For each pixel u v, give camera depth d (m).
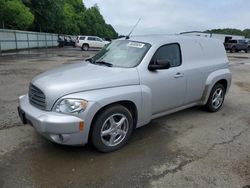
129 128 4.29
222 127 5.35
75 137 3.69
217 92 6.32
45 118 3.61
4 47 27.50
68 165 3.70
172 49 5.11
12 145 4.23
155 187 3.26
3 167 3.59
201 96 5.85
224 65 6.34
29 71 12.26
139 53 4.70
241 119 5.90
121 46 5.09
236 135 4.95
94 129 3.87
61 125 3.57
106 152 4.09
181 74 5.12
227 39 37.16
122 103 4.23
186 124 5.46
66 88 3.71
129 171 3.60
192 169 3.69
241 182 3.41
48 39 41.47
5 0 31.77
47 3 45.59
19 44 31.03
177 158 3.99
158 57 4.80
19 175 3.43
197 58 5.64
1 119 5.36
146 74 4.48
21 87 8.42
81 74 4.13
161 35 5.38
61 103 3.66
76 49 36.06
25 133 4.69
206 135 4.91
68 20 56.28
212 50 6.12
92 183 3.31
